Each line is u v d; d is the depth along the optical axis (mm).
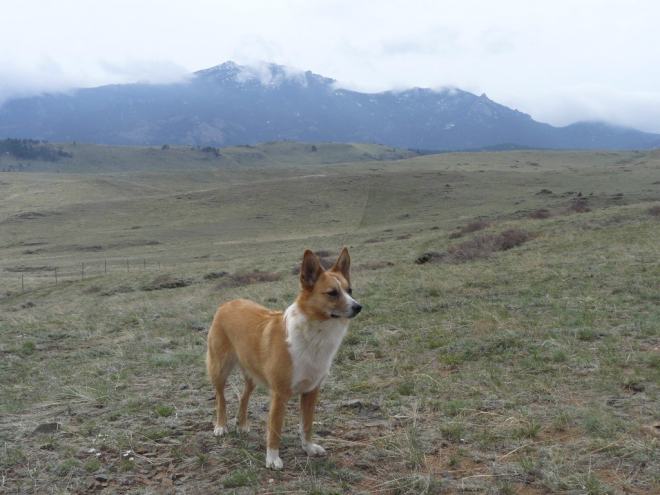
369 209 40219
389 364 3957
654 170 49125
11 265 26250
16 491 2748
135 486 2762
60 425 3293
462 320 4723
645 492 2527
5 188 64250
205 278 14141
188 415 3395
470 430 2996
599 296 5051
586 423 2934
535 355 3797
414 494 2596
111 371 4328
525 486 2604
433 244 14836
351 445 2982
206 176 78188
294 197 45344
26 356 5133
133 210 44969
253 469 2818
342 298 2777
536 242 10523
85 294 14141
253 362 2965
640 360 3586
